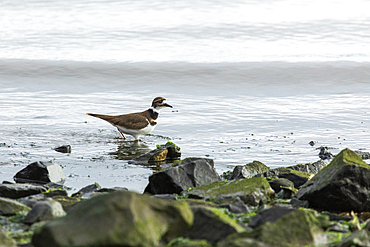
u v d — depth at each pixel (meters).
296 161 14.03
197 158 11.72
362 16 45.12
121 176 12.64
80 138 16.81
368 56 31.69
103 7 50.69
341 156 10.05
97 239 5.78
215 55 32.69
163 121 19.00
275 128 17.73
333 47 34.84
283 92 24.00
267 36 38.69
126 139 16.94
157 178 10.92
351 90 24.12
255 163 12.55
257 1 53.09
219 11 48.19
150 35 39.22
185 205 6.75
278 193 10.58
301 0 53.31
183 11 48.31
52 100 22.36
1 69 28.28
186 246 6.18
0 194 10.09
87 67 29.22
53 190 10.16
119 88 25.16
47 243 5.89
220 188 10.17
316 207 9.80
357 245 6.59
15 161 13.75
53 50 34.28
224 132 17.36
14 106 21.03
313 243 6.80
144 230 5.99
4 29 41.38
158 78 27.08
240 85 25.59
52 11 49.12
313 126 17.89
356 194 9.54
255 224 7.73
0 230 6.76
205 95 23.53
